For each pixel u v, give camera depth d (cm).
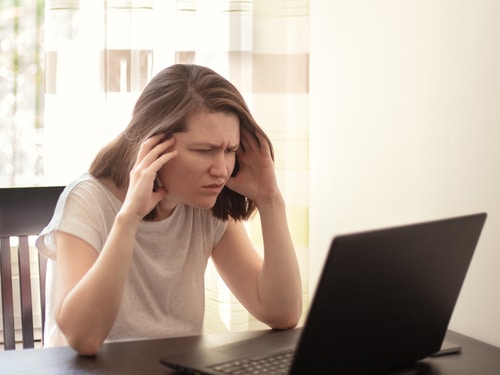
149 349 150
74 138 225
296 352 112
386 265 117
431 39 183
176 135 156
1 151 237
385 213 202
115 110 225
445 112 180
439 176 183
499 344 169
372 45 205
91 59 224
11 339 180
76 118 224
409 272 122
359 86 211
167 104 158
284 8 234
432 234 123
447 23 178
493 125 166
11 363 141
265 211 177
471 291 177
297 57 235
